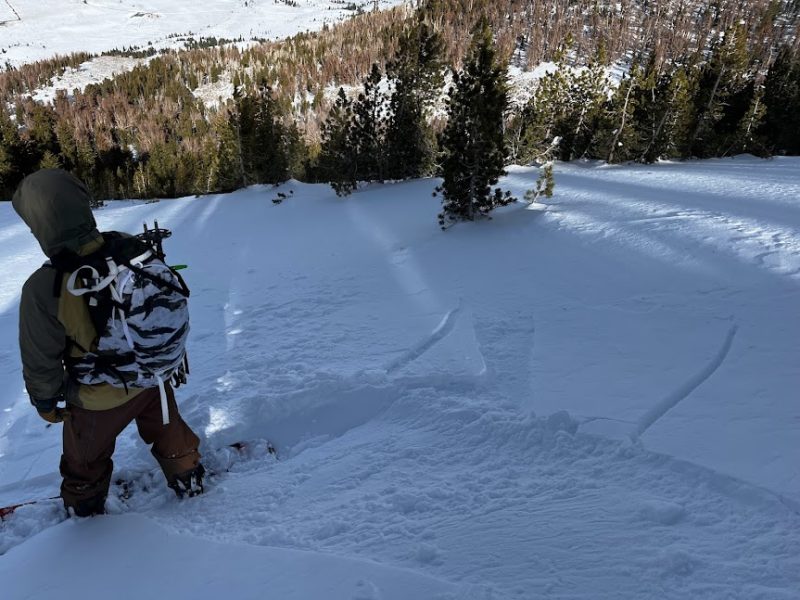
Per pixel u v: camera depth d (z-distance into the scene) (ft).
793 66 85.97
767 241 19.49
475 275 20.97
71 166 170.81
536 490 7.81
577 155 64.95
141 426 8.45
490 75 29.25
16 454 11.68
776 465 7.76
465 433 9.89
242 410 11.68
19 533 8.14
